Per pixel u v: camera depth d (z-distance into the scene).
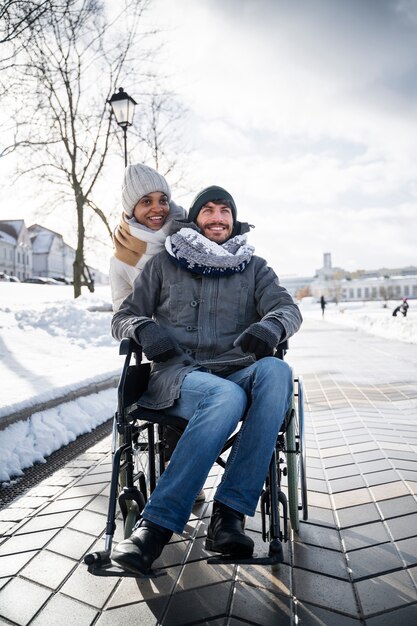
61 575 1.99
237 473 1.76
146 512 1.67
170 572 1.99
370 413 4.78
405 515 2.45
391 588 1.83
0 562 2.12
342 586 1.85
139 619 1.68
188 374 2.00
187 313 2.25
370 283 124.56
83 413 4.69
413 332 14.13
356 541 2.21
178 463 1.72
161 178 2.71
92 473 3.30
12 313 9.87
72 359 6.98
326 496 2.76
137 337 2.05
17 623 1.67
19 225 77.12
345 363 8.88
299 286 150.12
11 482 3.19
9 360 6.50
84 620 1.68
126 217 2.73
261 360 1.97
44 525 2.49
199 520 2.51
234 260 2.23
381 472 3.08
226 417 1.77
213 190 2.39
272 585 1.87
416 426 4.21
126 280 2.68
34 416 4.02
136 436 2.16
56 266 88.19
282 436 2.08
